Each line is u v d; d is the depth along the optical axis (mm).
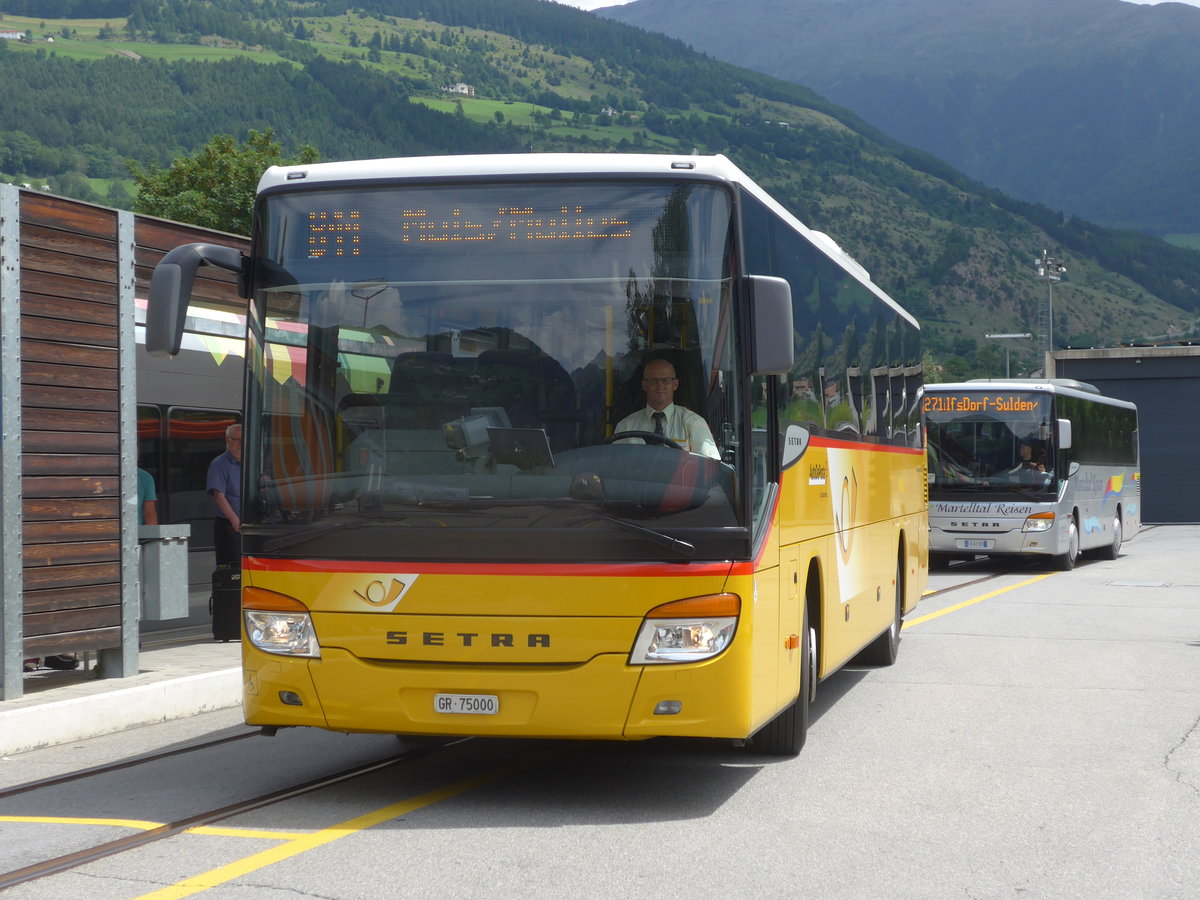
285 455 6531
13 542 8969
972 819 6484
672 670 6164
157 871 5500
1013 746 8344
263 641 6488
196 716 9617
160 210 48594
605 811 6633
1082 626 15211
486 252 6523
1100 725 9070
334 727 6383
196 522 16422
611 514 6219
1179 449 44500
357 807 6707
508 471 6289
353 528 6363
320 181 6684
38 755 8125
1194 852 5891
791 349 6305
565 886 5277
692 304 6418
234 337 11953
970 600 18531
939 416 24422
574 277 6461
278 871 5488
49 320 9352
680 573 6203
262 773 7562
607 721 6172
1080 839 6105
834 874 5488
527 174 6539
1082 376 45438
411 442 6398
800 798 6938
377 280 6574
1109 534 28594
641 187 6500
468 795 6992
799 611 7750
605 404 6340
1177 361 44438
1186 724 9102
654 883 5332
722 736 6230
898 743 8461
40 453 9266
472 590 6238
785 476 7379
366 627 6324
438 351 6457
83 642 9562
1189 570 24688
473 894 5164
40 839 6059
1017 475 24016
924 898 5168
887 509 11664
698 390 6367
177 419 16141
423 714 6277
